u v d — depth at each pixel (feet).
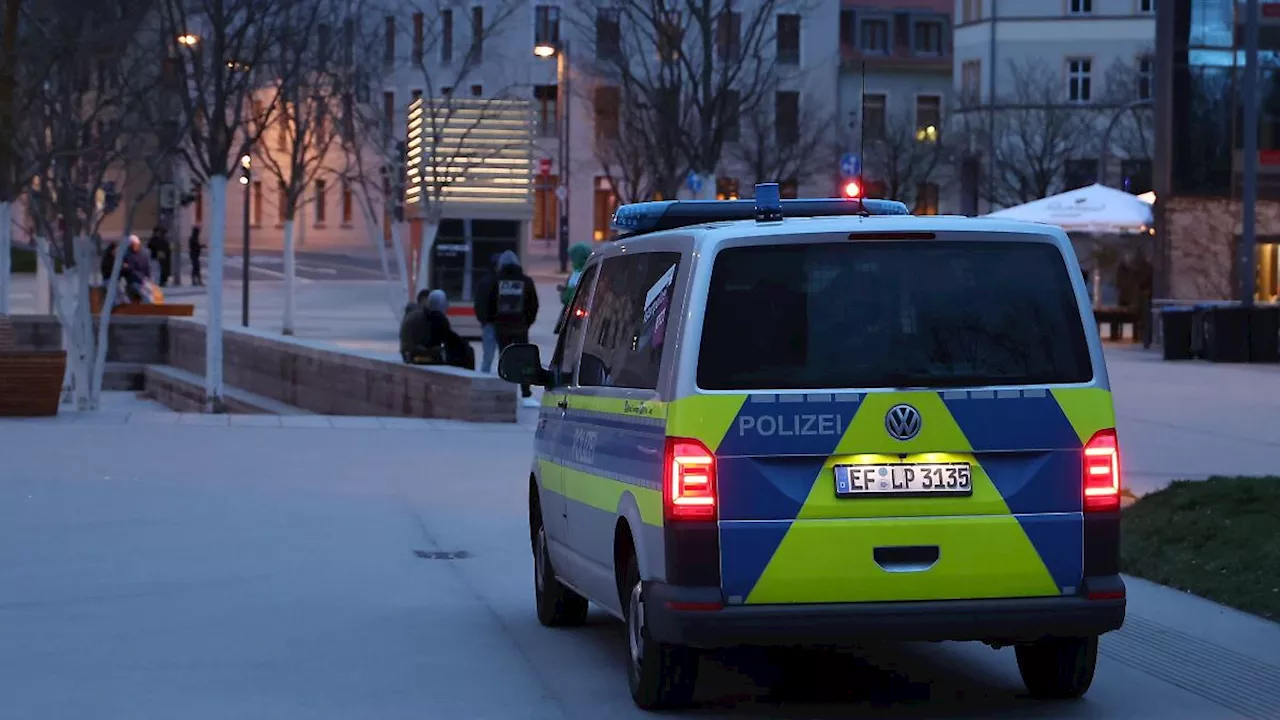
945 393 33.47
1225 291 180.04
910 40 409.28
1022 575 33.55
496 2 356.79
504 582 51.49
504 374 44.83
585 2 244.63
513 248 179.93
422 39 201.46
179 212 296.10
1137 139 329.72
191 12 118.11
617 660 41.14
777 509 33.01
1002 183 342.44
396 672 39.58
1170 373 138.41
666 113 172.24
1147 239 188.24
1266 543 52.06
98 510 64.13
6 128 106.42
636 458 35.27
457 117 177.47
